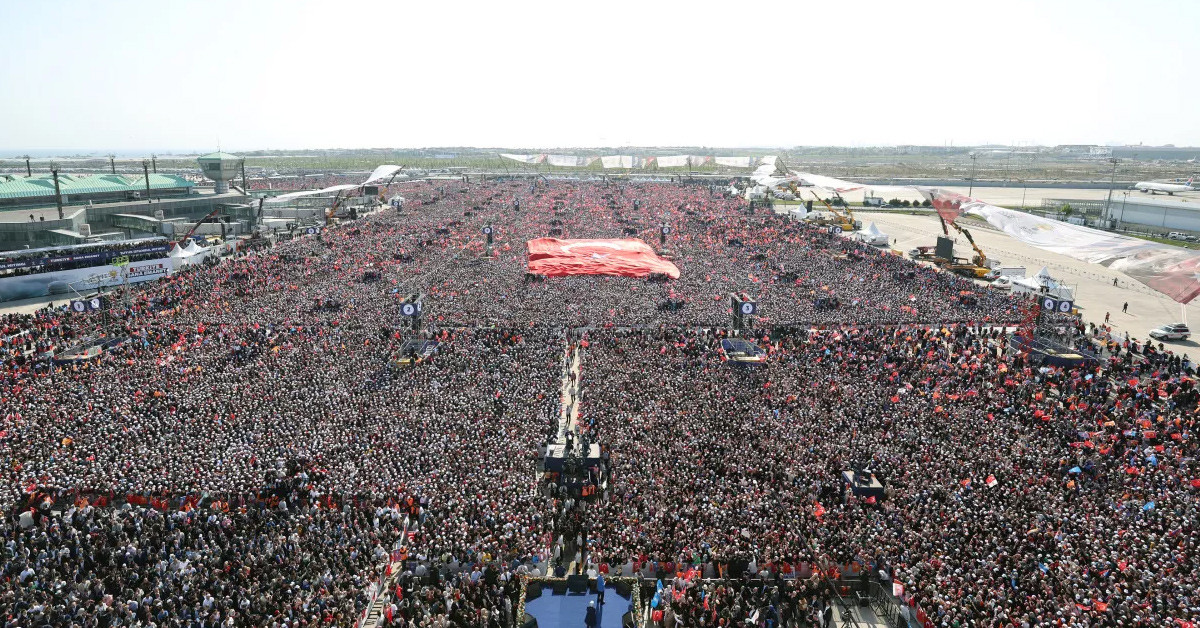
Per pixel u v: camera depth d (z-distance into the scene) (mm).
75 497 47938
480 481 50312
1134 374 75812
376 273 120875
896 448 56031
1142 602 37250
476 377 70938
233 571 39781
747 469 52406
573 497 51062
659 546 44031
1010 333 92188
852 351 81438
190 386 67500
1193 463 53438
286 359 76062
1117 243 117750
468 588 40438
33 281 112500
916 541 43812
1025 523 45625
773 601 39938
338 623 36500
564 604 41219
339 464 52219
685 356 78625
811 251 143500
